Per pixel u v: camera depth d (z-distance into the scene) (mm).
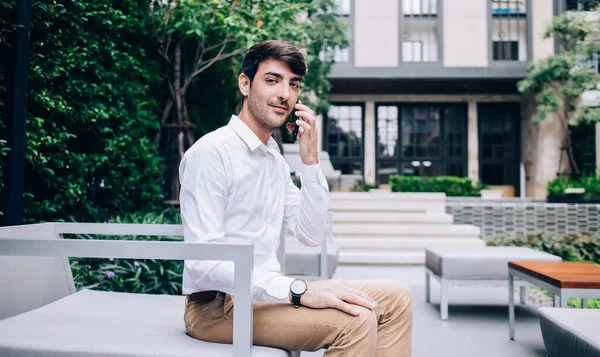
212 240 1221
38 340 1229
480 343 2695
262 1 4711
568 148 10961
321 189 1534
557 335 1674
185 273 1304
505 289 4297
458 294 4082
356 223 6727
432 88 11766
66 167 3248
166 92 5082
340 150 12109
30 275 1630
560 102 10102
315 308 1216
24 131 2441
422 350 2570
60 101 2961
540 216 6910
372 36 11195
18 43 2412
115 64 3582
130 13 3961
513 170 12031
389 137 12172
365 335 1173
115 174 3705
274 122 1355
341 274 5121
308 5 5027
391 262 5840
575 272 2379
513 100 11984
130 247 1135
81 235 2996
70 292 1827
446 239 6219
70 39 3123
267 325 1228
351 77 11070
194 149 1279
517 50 11281
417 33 11453
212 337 1255
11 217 2367
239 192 1320
